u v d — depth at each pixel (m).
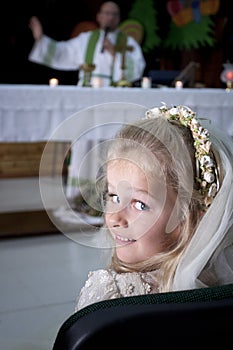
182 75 4.99
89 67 4.70
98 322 0.49
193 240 0.71
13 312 2.80
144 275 0.72
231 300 0.53
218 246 0.74
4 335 2.54
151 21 6.79
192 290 0.54
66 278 3.30
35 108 3.99
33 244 3.93
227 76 4.99
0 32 6.74
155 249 0.71
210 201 0.71
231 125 4.40
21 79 6.79
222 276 0.75
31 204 5.07
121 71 5.18
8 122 3.95
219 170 0.72
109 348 0.49
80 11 7.05
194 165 0.71
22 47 6.79
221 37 6.77
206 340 0.51
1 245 3.91
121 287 0.72
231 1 6.73
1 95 3.91
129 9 6.84
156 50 6.84
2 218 4.44
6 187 5.84
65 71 6.75
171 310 0.50
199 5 6.75
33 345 2.46
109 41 5.17
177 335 0.50
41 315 2.77
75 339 0.48
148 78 4.70
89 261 3.59
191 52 6.81
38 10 6.89
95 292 0.72
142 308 0.50
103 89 4.10
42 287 3.16
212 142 0.74
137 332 0.49
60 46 5.39
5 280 3.26
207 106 4.33
